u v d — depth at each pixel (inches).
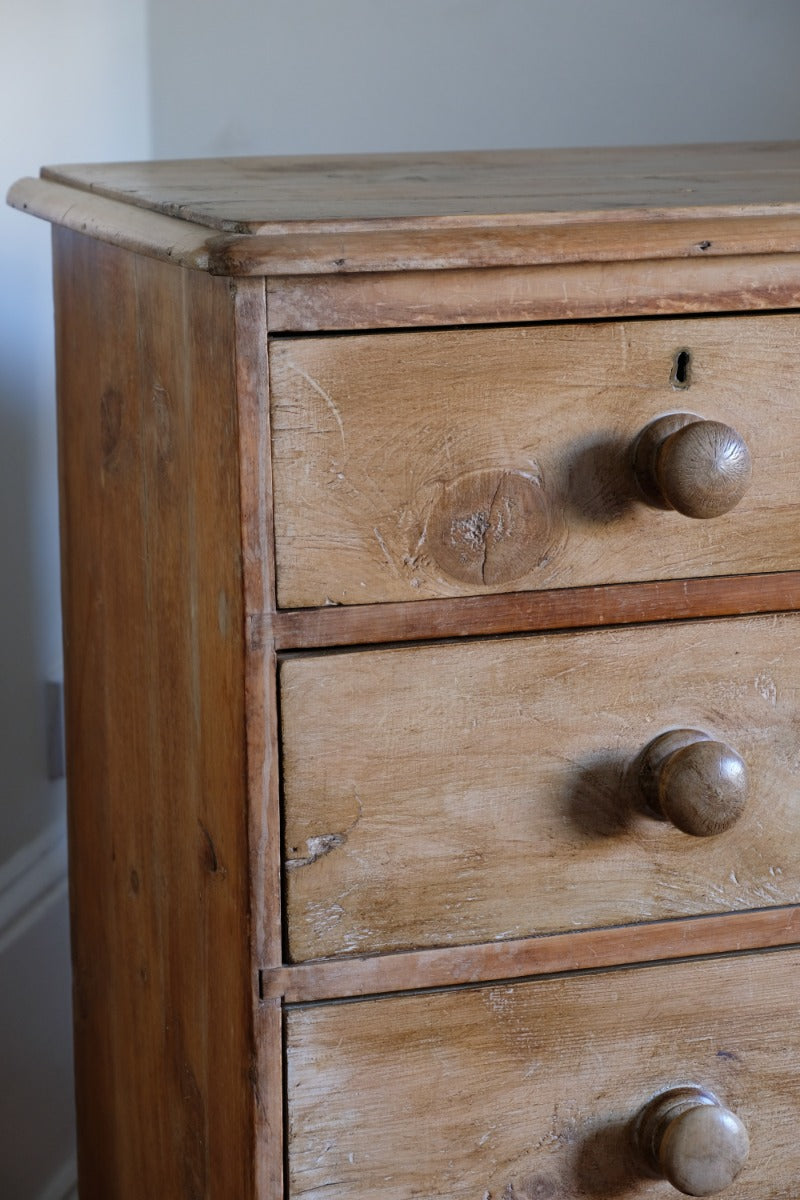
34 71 82.7
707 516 57.2
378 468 56.9
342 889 58.9
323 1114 59.9
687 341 58.1
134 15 87.0
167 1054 66.6
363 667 57.8
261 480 56.3
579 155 81.5
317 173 73.2
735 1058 62.7
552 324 57.2
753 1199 63.7
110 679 69.7
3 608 84.0
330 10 90.4
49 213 67.6
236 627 57.3
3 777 84.3
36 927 87.0
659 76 95.1
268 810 58.0
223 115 90.0
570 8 93.1
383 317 56.0
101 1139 75.5
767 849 61.8
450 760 59.0
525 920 60.4
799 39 95.8
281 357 55.7
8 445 84.1
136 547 65.6
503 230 56.2
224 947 60.3
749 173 70.6
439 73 92.5
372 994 59.7
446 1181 61.1
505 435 57.6
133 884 68.8
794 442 59.4
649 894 61.2
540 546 58.4
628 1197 62.7
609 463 58.3
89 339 68.9
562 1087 61.6
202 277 57.3
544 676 59.2
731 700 60.6
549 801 59.9
